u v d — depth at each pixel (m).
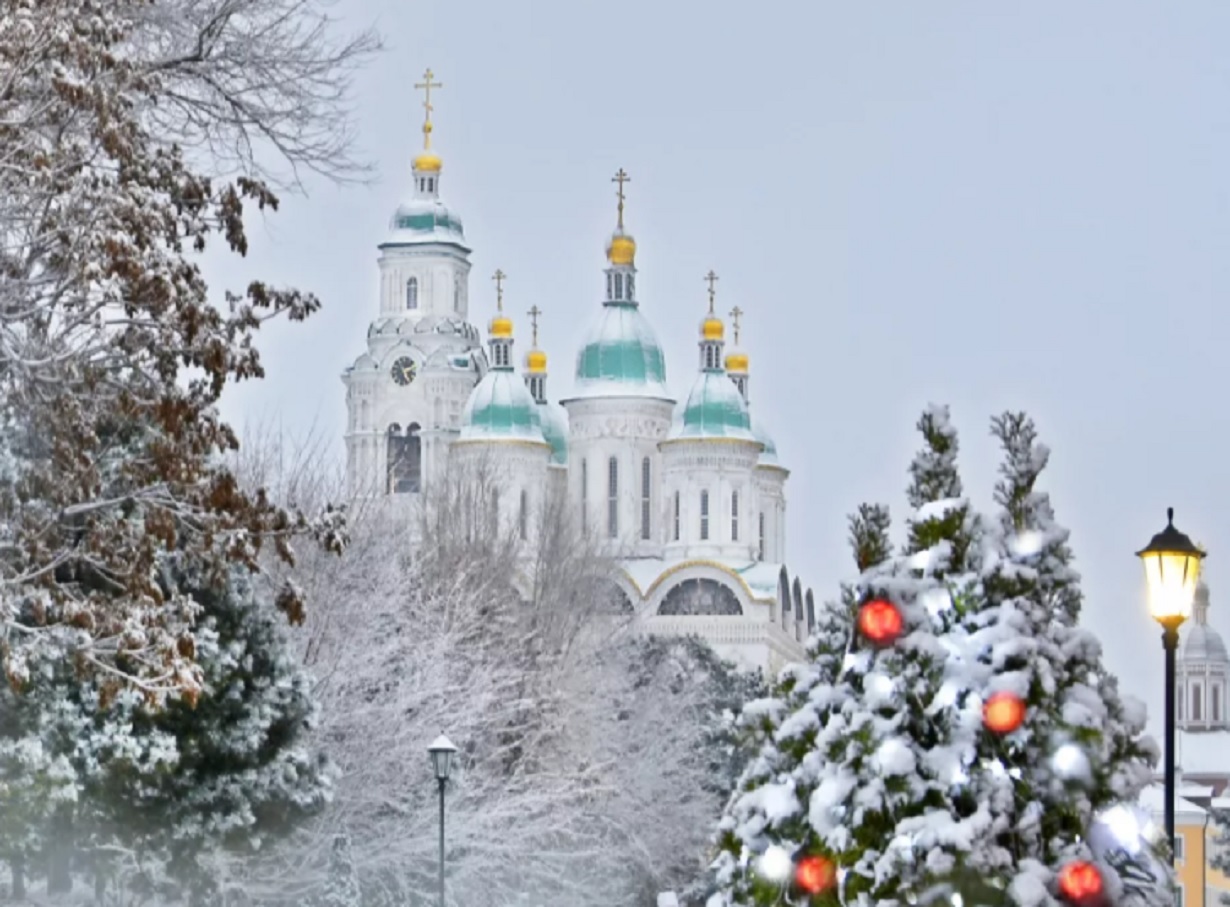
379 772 45.69
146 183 24.14
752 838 15.55
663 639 93.44
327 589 47.19
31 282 24.23
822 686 15.68
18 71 23.36
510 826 50.44
